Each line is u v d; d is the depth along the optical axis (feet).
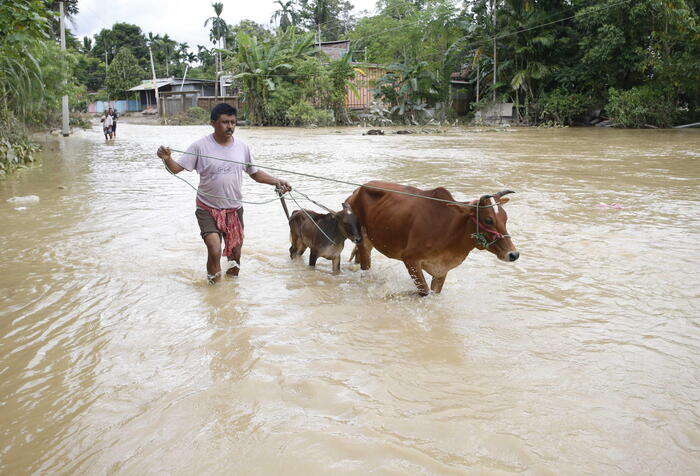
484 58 154.51
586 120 139.03
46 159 59.82
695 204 31.89
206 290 18.71
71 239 24.98
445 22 155.02
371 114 155.02
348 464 9.55
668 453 9.89
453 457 9.77
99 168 51.55
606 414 11.11
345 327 15.60
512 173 45.57
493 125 145.48
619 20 120.37
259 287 19.13
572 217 28.78
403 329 15.49
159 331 15.25
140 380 12.54
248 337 14.80
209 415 11.10
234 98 171.22
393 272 21.27
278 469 9.45
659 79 117.50
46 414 11.19
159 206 32.42
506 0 139.03
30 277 19.81
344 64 145.79
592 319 16.01
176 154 63.93
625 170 47.37
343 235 20.31
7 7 31.89
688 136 92.68
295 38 147.54
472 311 16.81
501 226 16.07
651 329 15.25
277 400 11.65
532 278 19.69
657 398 11.72
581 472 9.37
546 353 13.91
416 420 10.91
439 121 156.46
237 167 19.63
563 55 143.84
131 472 9.42
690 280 19.08
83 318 16.17
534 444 10.14
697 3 118.52
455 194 35.17
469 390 12.10
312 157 60.23
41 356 13.78
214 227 19.40
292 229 21.89
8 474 9.40
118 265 21.26
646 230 25.86
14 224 27.89
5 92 62.23
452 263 17.75
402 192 18.78
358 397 11.76
